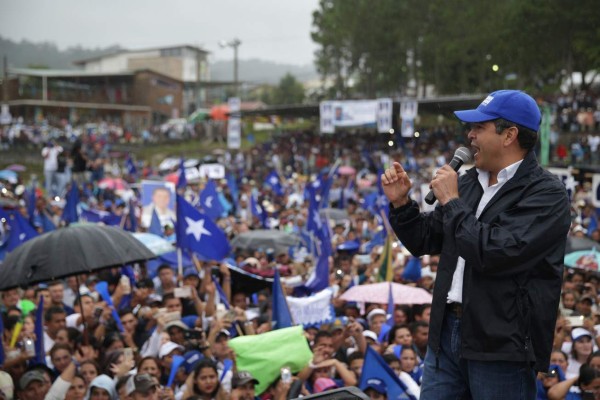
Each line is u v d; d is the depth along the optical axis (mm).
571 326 8703
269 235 14961
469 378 2961
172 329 8188
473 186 3090
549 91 52438
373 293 9828
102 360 7578
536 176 2949
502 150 2955
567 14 38719
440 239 3279
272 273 12289
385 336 9008
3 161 49844
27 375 6645
